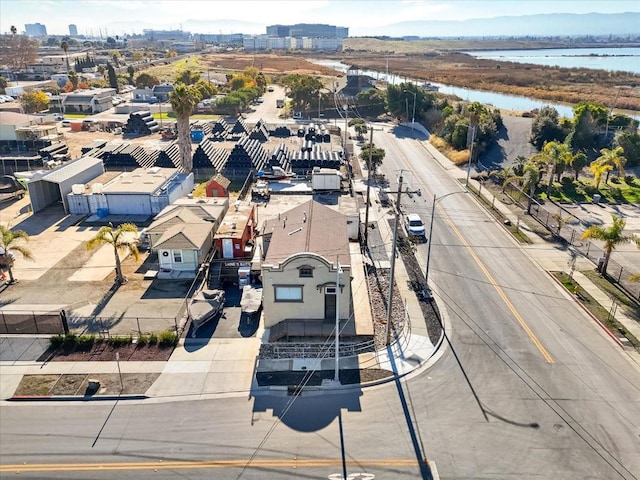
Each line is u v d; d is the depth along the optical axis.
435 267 42.84
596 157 75.88
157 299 37.84
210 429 25.06
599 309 36.06
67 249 46.62
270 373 29.36
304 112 125.94
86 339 32.06
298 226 39.50
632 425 25.31
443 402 27.00
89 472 22.47
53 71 197.12
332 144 87.56
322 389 28.03
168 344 32.03
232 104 123.44
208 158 69.50
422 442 24.20
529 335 33.16
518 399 27.20
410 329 33.75
